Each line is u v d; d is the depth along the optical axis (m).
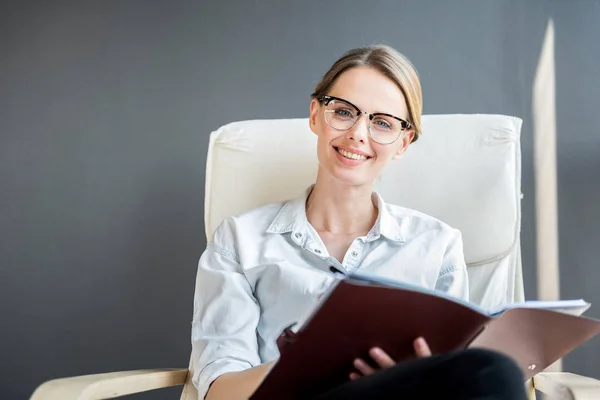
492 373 0.68
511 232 1.35
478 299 1.33
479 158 1.39
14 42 1.99
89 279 1.94
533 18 1.85
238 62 1.93
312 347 0.77
